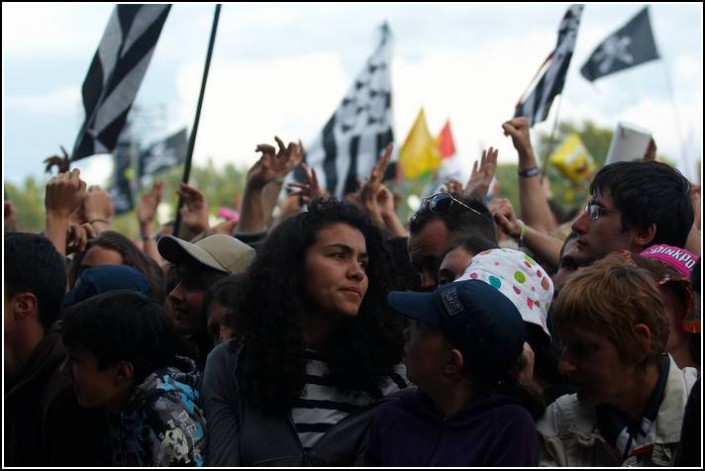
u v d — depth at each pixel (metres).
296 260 3.47
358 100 8.02
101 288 4.35
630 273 3.03
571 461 3.13
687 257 3.69
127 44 6.23
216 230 5.89
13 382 3.98
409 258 4.05
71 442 3.68
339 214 3.51
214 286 3.98
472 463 3.03
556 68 6.64
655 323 2.99
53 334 3.99
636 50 8.83
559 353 3.38
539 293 3.38
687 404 2.94
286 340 3.39
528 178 5.37
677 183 4.01
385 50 8.01
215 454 3.34
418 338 3.17
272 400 3.36
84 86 6.23
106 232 5.06
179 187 6.12
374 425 3.27
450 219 3.98
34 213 48.81
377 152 7.92
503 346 3.11
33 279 4.00
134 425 3.36
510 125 5.39
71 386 3.72
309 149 8.05
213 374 3.51
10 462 3.90
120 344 3.49
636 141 6.18
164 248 4.24
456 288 3.15
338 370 3.46
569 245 4.11
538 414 3.20
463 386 3.15
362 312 3.52
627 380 3.02
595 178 4.08
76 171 4.84
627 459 3.05
